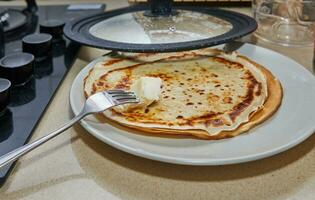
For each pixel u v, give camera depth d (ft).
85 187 0.79
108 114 0.98
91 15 1.69
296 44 1.62
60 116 1.09
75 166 0.86
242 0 2.14
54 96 1.21
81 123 0.95
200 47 1.29
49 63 1.44
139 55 1.42
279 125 0.95
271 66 1.32
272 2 1.71
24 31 1.79
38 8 2.20
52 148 0.93
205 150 0.85
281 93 1.10
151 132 0.91
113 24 1.57
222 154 0.82
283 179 0.81
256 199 0.76
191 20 1.60
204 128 0.93
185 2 2.08
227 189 0.79
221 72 1.28
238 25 1.52
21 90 1.21
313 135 0.96
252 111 1.00
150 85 1.08
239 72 1.28
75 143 0.95
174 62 1.38
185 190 0.79
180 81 1.23
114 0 2.46
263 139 0.88
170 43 1.31
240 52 1.45
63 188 0.79
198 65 1.35
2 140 0.94
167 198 0.76
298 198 0.76
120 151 0.91
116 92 1.06
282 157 0.88
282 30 1.73
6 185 0.80
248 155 0.81
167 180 0.82
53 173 0.84
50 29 1.64
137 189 0.79
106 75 1.25
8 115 1.06
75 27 1.53
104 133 0.91
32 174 0.83
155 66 1.34
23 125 1.01
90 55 1.56
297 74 1.24
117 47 1.28
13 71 1.20
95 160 0.88
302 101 1.06
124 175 0.83
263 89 1.13
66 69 1.38
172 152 0.84
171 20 1.60
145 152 0.82
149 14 1.65
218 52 1.44
